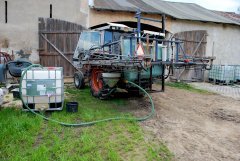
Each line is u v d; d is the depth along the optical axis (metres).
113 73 6.70
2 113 5.35
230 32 13.71
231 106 7.43
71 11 10.31
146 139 4.46
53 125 4.84
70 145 3.99
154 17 11.66
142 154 3.88
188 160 3.83
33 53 10.10
